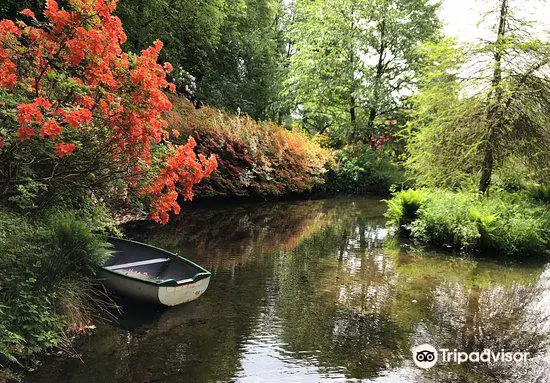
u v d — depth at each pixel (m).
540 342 5.66
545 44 10.95
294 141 19.03
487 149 11.55
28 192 5.26
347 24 23.67
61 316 5.04
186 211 13.70
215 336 5.41
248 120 18.20
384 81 22.80
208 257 8.86
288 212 14.95
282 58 28.66
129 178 5.69
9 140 4.73
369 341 5.50
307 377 4.61
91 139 5.27
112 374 4.45
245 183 15.80
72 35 4.87
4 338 4.14
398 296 7.12
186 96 20.48
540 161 11.65
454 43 11.97
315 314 6.26
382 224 13.27
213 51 20.70
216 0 18.97
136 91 5.10
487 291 7.54
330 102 24.91
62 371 4.43
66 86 4.84
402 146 23.66
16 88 4.91
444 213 10.58
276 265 8.58
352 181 21.45
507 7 11.46
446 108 12.15
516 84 11.18
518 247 9.84
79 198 6.63
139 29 16.03
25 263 5.01
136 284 5.75
